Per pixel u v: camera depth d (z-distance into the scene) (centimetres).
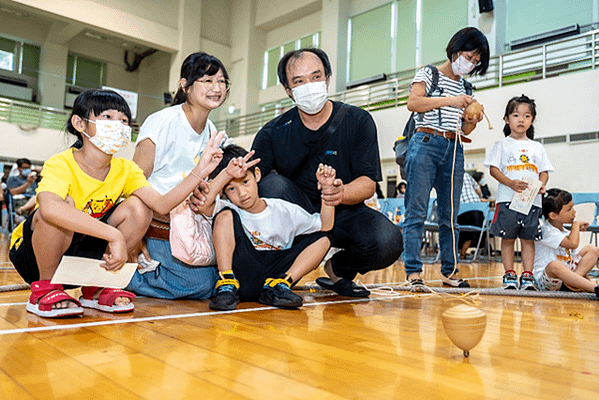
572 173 647
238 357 91
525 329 128
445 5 946
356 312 152
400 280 286
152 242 171
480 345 106
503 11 848
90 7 1101
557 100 666
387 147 876
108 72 1498
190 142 176
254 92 1288
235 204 166
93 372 79
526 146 261
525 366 89
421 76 234
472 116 225
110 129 129
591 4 758
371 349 100
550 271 225
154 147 170
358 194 175
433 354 97
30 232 129
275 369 84
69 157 133
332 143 181
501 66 743
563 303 185
